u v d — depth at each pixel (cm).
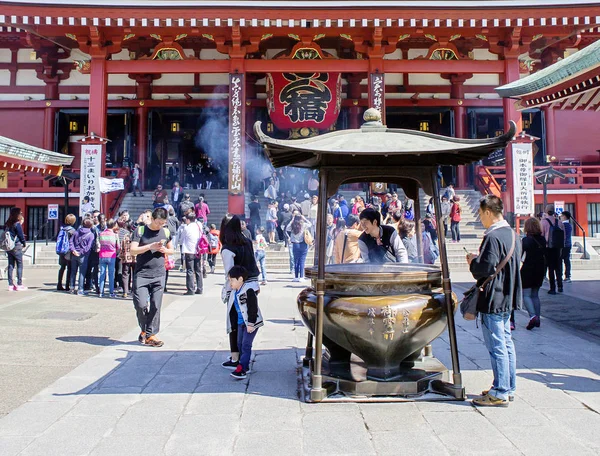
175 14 1648
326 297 445
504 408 400
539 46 1980
